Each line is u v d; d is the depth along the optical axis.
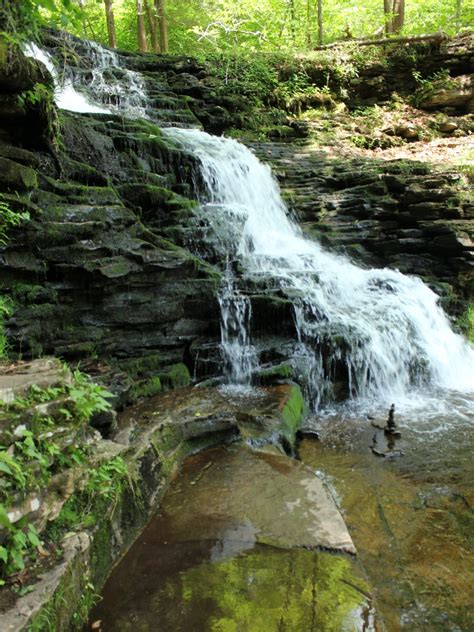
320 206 11.01
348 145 14.52
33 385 3.01
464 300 9.66
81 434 3.23
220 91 14.80
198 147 10.18
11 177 4.86
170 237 7.08
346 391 6.95
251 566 3.00
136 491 3.48
